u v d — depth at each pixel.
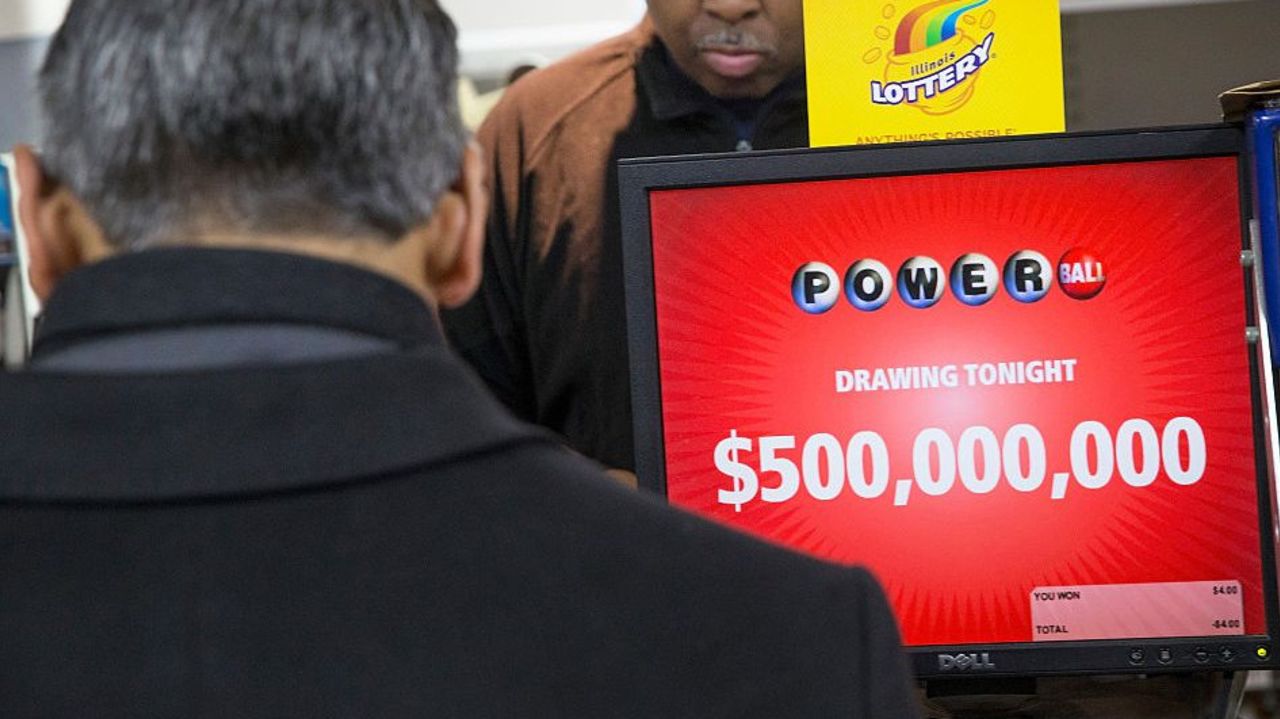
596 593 0.59
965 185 1.27
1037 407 1.28
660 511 0.63
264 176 0.60
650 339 1.28
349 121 0.61
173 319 0.58
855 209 1.28
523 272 1.65
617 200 1.62
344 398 0.58
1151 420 1.27
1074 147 1.26
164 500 0.56
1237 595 1.27
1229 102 1.25
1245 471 1.27
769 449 1.29
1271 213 1.23
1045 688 1.39
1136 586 1.27
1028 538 1.28
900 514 1.28
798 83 1.61
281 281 0.59
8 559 0.56
